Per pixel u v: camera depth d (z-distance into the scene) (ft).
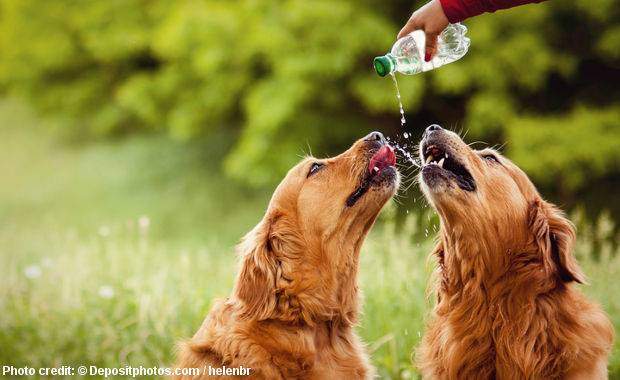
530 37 44.21
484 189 16.14
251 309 15.72
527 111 46.21
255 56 51.72
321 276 15.97
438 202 16.02
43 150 76.59
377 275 24.03
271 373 15.33
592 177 46.70
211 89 54.03
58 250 32.45
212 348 15.69
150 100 57.72
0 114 87.66
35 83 66.44
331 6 46.88
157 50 57.93
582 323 15.75
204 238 51.03
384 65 16.74
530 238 16.22
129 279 25.29
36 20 64.18
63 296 23.80
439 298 17.16
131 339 21.68
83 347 21.89
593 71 48.37
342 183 16.17
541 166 43.27
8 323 22.77
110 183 65.26
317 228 16.06
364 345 17.35
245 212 57.21
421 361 17.20
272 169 50.67
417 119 53.42
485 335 16.28
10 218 61.16
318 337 15.97
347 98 50.75
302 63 46.93
